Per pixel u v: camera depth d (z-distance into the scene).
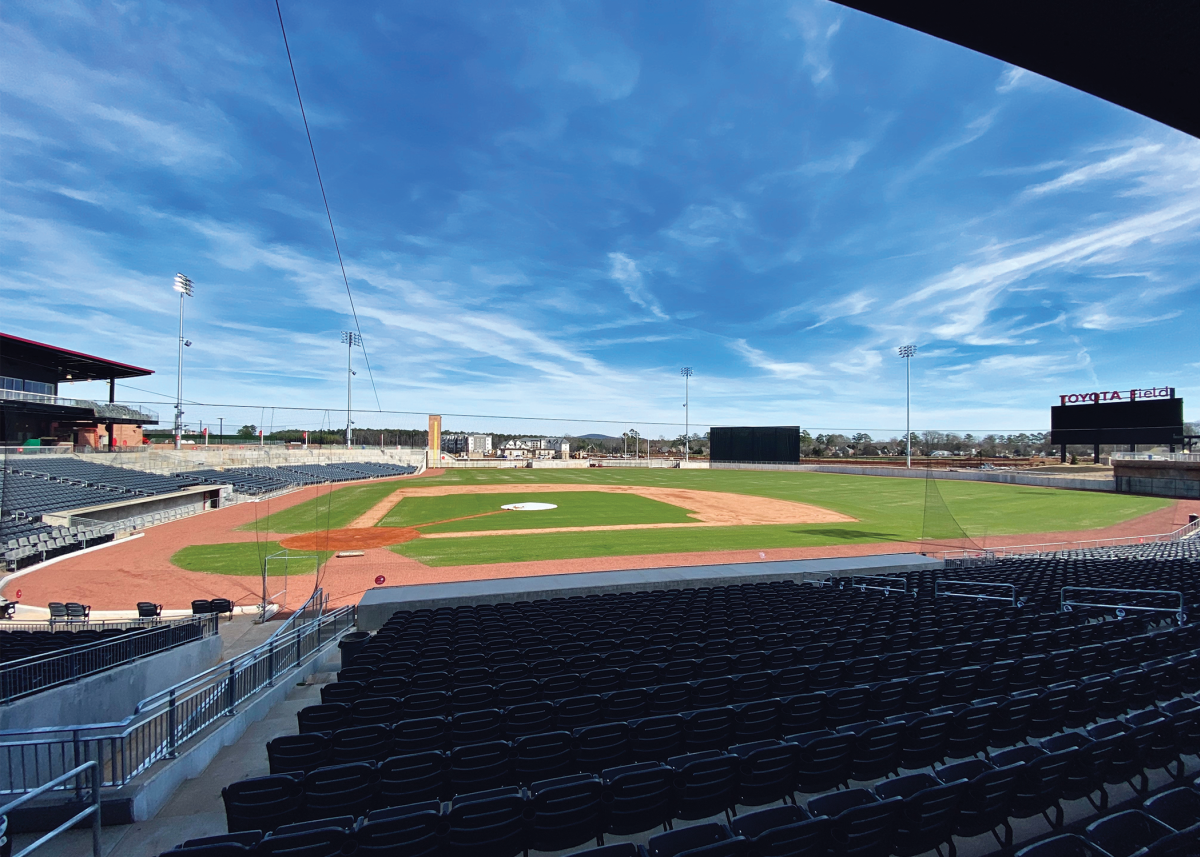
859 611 12.08
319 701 9.41
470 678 7.95
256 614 16.06
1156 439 48.44
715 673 8.10
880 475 67.94
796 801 5.83
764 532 28.61
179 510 33.16
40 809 5.35
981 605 12.73
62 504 25.17
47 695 7.21
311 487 50.09
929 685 6.90
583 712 6.53
